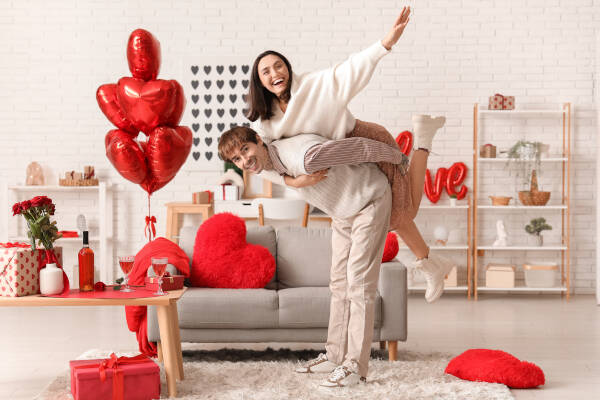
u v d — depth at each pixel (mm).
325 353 3889
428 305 5914
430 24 6488
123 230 6594
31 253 3117
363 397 3141
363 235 3232
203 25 6535
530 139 6488
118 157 3510
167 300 3096
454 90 6500
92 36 6523
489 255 6555
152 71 3527
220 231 4156
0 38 6512
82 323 5102
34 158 6562
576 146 6473
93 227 6602
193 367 3727
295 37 6520
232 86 6516
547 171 6496
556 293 6512
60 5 6504
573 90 6461
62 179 6312
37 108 6543
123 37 6535
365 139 3064
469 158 6512
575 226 6504
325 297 3803
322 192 3178
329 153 2957
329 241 4402
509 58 6473
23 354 4145
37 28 6516
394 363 3803
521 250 6535
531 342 4465
